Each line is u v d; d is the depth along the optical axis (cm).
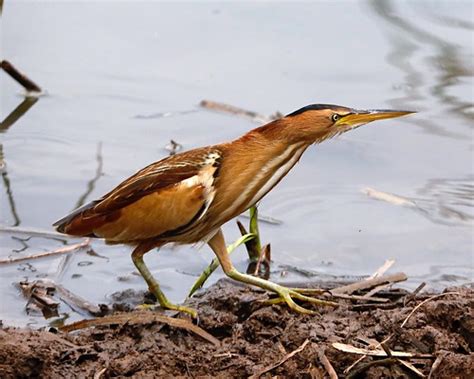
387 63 1565
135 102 1472
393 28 1669
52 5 1733
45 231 1174
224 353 884
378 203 1247
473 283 1075
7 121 1423
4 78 1543
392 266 1118
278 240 1174
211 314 952
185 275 1105
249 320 922
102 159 1331
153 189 950
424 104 1460
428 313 918
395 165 1329
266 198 1261
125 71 1554
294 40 1644
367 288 995
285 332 902
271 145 959
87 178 1285
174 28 1678
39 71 1545
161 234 960
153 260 1138
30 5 1728
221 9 1736
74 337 916
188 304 988
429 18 1695
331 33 1664
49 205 1227
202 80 1529
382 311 926
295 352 870
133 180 965
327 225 1205
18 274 1091
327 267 1119
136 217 953
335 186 1284
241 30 1675
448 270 1109
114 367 870
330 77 1537
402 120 1430
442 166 1322
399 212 1227
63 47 1616
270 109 1447
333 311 950
